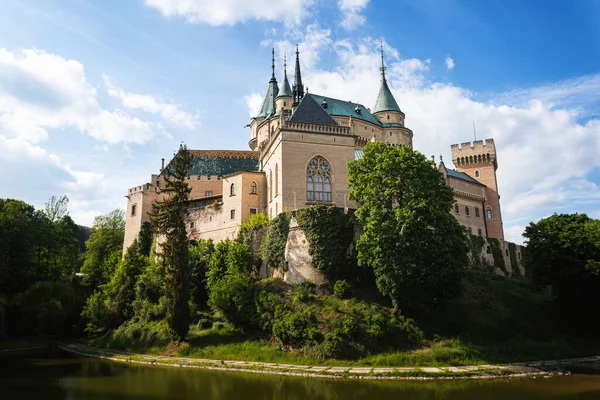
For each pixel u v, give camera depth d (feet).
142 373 133.69
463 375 122.62
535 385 111.55
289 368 132.26
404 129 336.90
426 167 161.07
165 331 173.88
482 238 254.88
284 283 174.19
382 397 99.25
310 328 145.38
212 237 240.32
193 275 196.13
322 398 99.14
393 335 145.07
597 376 122.93
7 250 232.12
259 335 157.69
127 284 209.36
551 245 178.91
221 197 251.60
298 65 257.96
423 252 147.43
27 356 176.55
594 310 172.65
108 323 204.03
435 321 159.33
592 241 170.60
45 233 264.93
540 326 174.50
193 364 145.69
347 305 155.43
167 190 181.78
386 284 149.89
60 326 220.43
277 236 184.55
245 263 186.39
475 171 354.54
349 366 133.18
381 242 148.97
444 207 157.89
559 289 177.17
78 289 251.80
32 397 102.99
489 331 160.45
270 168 225.76
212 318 179.93
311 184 202.69
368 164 166.20
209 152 308.19
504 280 228.02
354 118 308.19
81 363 156.87
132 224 278.05
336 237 171.83
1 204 254.88
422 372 123.44
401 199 154.40
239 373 130.41
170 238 174.70
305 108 215.51
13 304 213.46
